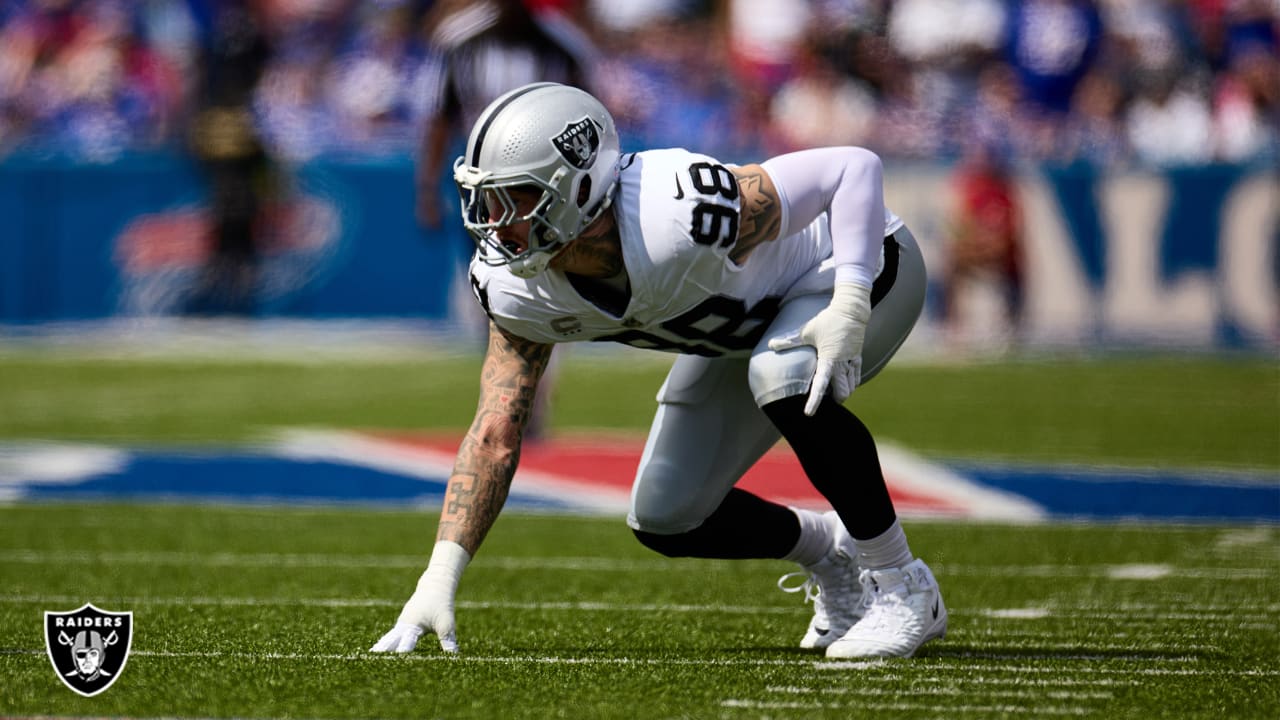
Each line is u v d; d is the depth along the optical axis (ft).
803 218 34.63
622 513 65.98
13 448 84.12
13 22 167.94
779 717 29.66
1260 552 56.39
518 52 78.64
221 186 143.43
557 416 99.86
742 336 35.78
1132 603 45.75
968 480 75.10
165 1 167.12
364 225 143.74
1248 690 32.99
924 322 141.90
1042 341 141.28
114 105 164.66
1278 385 117.91
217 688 31.65
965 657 36.73
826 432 35.27
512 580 49.90
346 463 79.71
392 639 35.35
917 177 141.49
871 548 36.40
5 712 29.78
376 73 163.53
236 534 59.11
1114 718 30.14
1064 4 167.02
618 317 33.99
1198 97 163.84
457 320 143.33
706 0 170.81
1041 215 140.36
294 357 133.28
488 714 29.55
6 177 143.43
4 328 143.74
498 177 31.68
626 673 33.86
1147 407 105.50
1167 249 139.03
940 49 166.61
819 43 165.89
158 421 95.81
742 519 38.78
